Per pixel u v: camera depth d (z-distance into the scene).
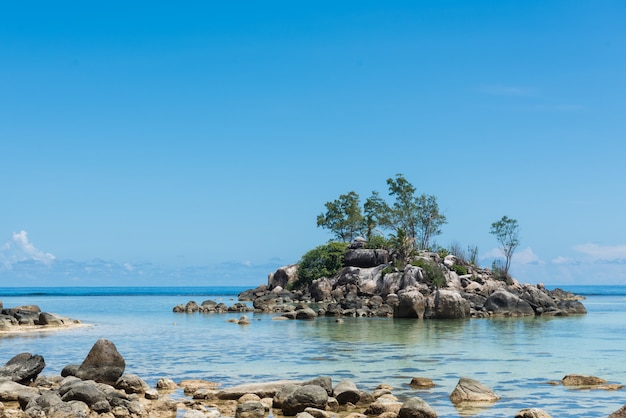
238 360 34.25
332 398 22.08
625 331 52.66
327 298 104.75
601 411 21.42
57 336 48.44
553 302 83.75
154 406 21.52
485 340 44.91
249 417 20.56
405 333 50.84
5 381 23.94
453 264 108.25
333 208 139.50
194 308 87.44
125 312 87.25
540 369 30.83
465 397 23.11
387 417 20.09
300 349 39.41
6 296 188.75
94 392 21.19
